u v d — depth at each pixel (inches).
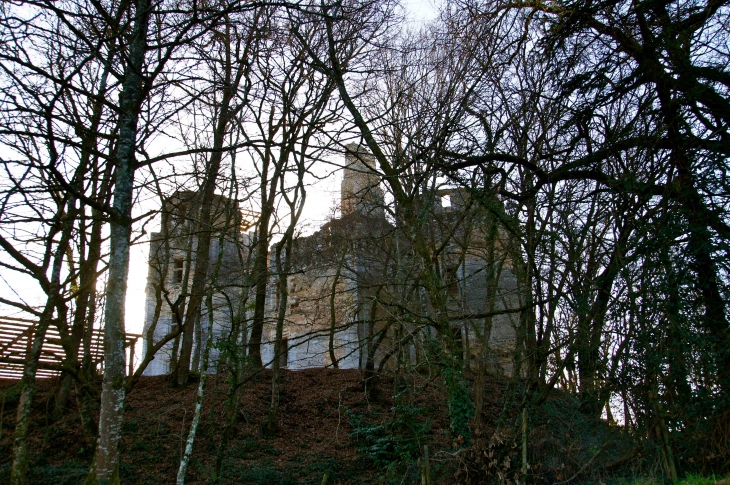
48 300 339.9
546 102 532.4
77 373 362.9
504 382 680.4
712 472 368.2
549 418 460.4
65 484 390.6
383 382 717.9
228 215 475.2
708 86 418.6
